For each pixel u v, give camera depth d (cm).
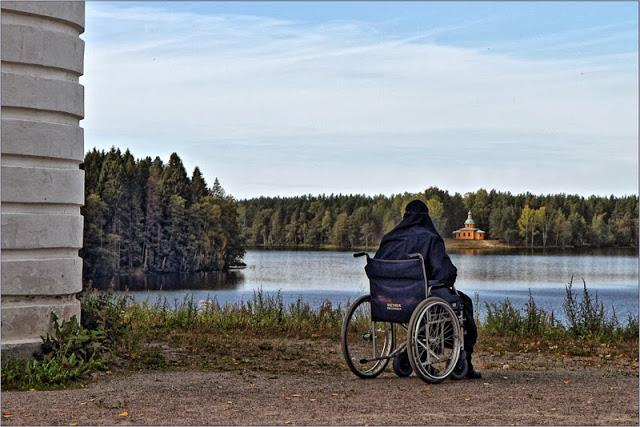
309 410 855
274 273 9350
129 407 859
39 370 1004
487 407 879
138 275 8562
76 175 1102
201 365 1162
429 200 7700
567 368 1245
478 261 10425
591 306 1703
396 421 806
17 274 1043
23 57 1046
